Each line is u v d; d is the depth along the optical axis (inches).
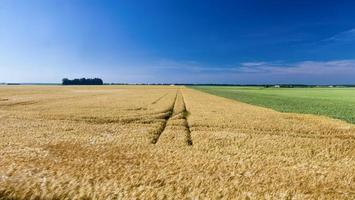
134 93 2935.5
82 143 561.9
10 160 420.2
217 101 1867.6
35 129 735.1
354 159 468.4
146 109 1253.7
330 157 484.4
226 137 642.2
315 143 589.3
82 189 304.8
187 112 1201.4
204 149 525.7
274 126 820.6
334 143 593.6
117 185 319.0
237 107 1433.3
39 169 373.7
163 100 1849.2
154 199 290.0
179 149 514.3
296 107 1519.4
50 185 316.2
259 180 345.4
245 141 602.9
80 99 1932.8
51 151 487.5
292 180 350.9
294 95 2950.3
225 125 827.4
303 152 514.9
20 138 609.9
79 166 392.2
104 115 1023.0
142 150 501.0
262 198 293.9
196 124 838.5
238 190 313.1
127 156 455.8
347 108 1464.1
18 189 306.8
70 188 307.1
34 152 477.4
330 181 351.9
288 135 703.7
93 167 388.5
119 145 544.1
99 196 293.3
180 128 776.3
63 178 337.4
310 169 399.9
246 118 980.6
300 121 931.3
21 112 1116.5
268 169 393.4
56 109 1247.5
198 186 323.0
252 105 1608.0
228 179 347.6
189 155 466.0
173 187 318.3
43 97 2142.0
